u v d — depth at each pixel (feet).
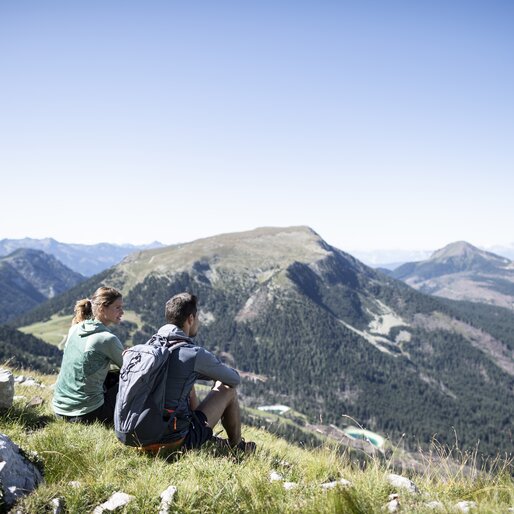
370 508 6.63
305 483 7.80
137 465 7.97
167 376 8.26
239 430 9.34
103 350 10.09
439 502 6.97
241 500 6.92
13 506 6.44
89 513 6.64
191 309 8.93
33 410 10.64
